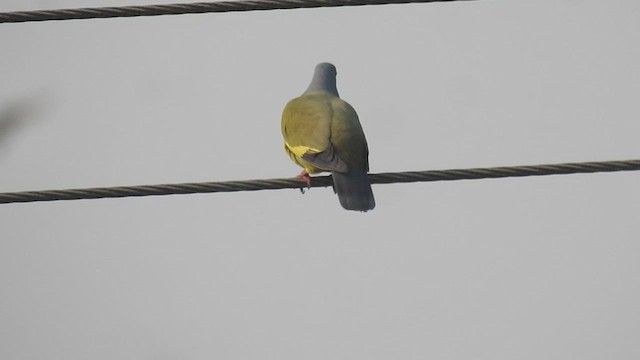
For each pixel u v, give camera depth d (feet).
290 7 41.86
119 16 41.63
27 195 40.57
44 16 41.70
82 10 41.65
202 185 41.14
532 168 40.75
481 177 41.22
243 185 41.65
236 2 41.86
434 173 41.93
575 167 40.50
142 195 40.83
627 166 40.47
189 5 41.75
